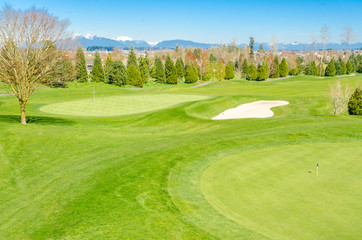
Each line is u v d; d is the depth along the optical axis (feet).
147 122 104.22
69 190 41.63
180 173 47.62
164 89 261.24
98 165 52.26
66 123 97.09
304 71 452.35
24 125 81.00
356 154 56.24
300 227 30.68
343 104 114.21
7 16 73.92
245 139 66.54
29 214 35.06
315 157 54.54
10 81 81.46
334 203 36.04
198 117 112.47
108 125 100.48
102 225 31.76
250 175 46.14
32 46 78.89
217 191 40.52
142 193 40.06
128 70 327.06
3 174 48.42
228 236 29.48
